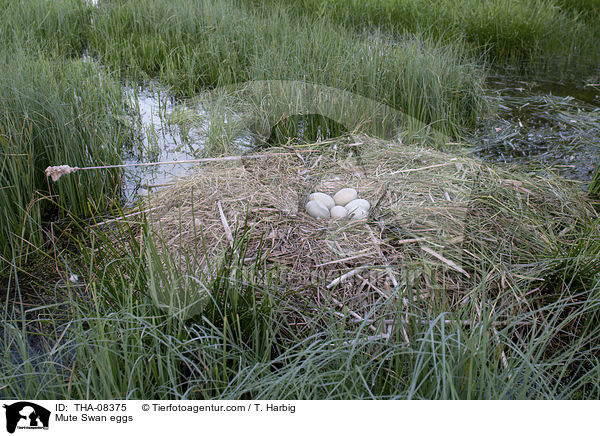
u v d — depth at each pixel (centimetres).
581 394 243
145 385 226
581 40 816
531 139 516
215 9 749
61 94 433
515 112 581
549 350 272
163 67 643
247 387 217
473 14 784
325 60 550
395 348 233
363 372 228
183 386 246
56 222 376
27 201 366
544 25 787
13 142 360
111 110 488
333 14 788
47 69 471
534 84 671
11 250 341
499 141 510
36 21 707
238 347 240
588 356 269
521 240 337
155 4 772
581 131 530
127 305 238
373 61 526
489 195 378
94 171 399
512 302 281
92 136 406
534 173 432
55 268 328
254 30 657
